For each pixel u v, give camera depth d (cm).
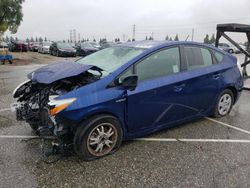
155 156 370
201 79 453
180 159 362
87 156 349
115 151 377
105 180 313
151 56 399
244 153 382
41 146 388
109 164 347
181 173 329
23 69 1317
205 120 512
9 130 447
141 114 387
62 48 2366
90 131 344
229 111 542
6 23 1941
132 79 351
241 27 796
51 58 2195
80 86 349
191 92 441
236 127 481
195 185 305
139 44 439
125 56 400
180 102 429
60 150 354
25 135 428
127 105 369
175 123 443
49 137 405
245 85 828
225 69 502
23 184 301
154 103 394
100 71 366
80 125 340
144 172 330
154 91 389
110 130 363
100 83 351
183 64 436
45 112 363
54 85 369
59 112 321
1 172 323
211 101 490
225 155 375
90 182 309
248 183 309
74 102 329
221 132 457
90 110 337
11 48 2931
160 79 400
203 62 472
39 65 1561
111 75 362
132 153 377
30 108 391
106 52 449
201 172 331
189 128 471
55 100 326
